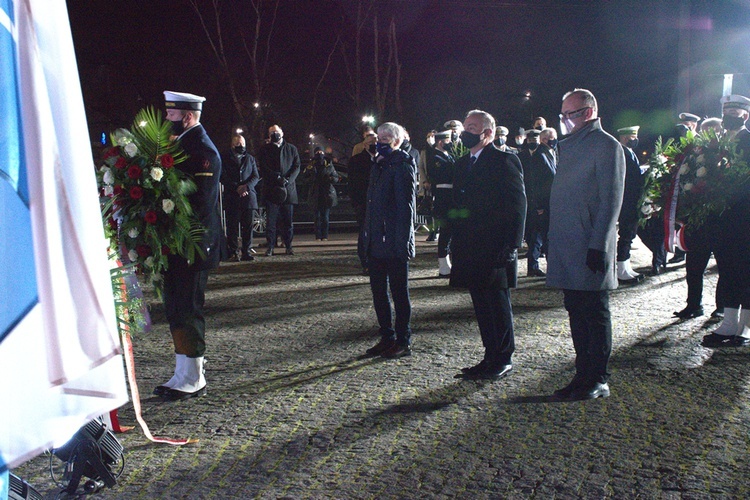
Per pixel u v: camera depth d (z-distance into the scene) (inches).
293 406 192.7
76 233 54.3
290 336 270.7
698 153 262.2
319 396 200.5
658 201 291.0
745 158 251.8
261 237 652.1
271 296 353.1
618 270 379.2
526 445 163.3
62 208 53.7
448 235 403.9
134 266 165.5
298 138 1084.5
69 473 137.4
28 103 52.2
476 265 207.9
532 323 285.9
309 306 327.0
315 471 151.6
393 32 1053.8
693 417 179.2
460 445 164.1
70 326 53.4
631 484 142.7
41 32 54.1
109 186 179.3
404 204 231.1
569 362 229.8
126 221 178.7
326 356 241.9
